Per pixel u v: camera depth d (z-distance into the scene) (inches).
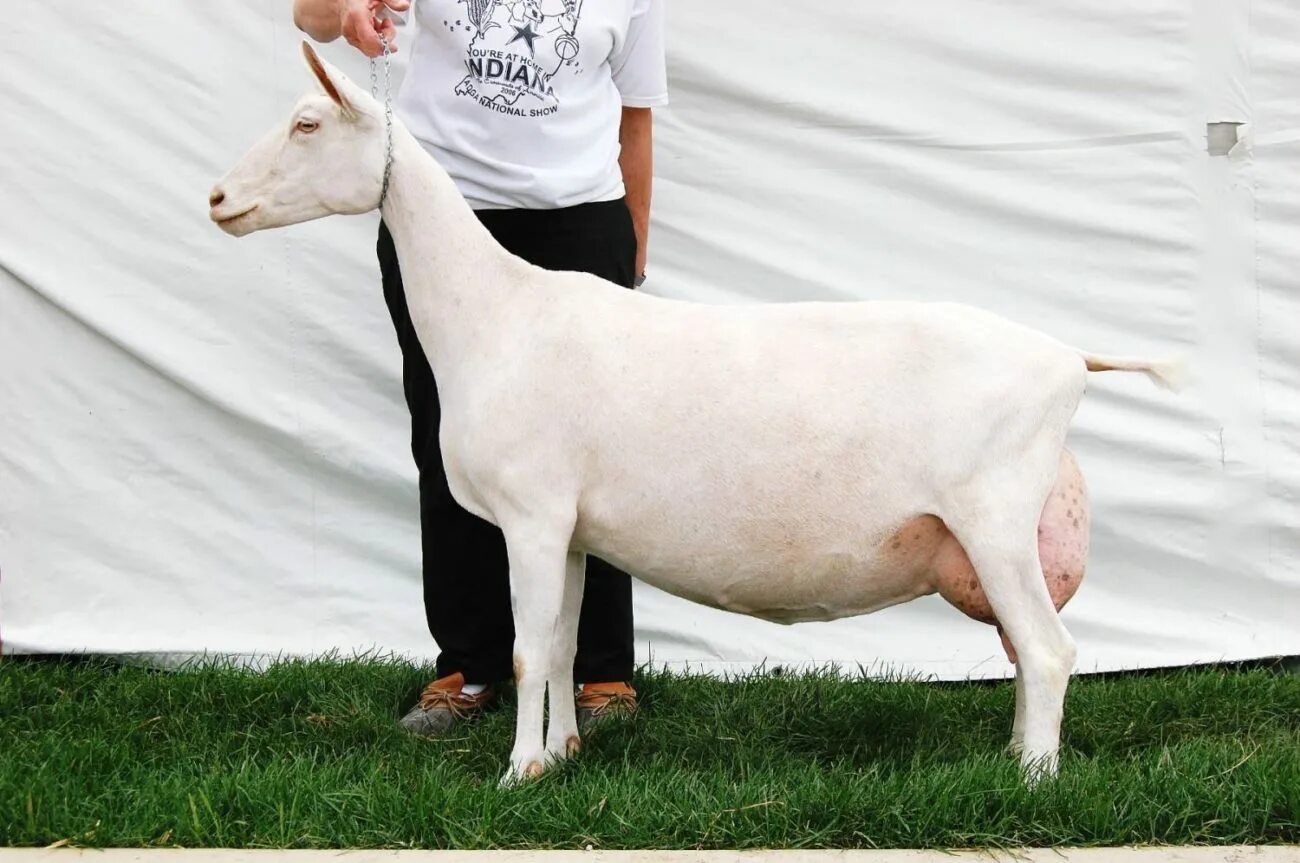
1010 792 136.0
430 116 168.4
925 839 133.0
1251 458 206.5
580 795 139.7
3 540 212.7
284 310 213.5
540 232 171.9
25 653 211.5
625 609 184.5
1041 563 146.0
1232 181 205.2
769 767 152.3
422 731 177.2
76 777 147.8
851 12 208.4
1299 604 207.3
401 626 215.9
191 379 211.5
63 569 213.8
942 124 209.2
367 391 214.8
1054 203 208.4
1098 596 211.5
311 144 150.0
